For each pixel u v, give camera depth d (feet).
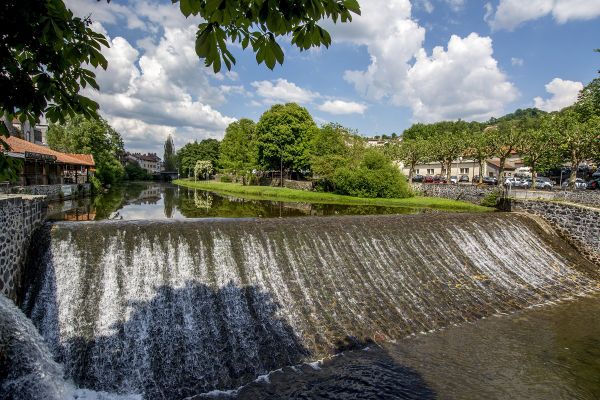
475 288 52.13
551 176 204.95
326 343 37.32
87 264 37.78
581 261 68.33
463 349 38.58
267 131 206.28
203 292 39.60
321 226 51.83
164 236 41.86
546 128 130.82
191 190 202.59
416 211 106.63
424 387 32.01
